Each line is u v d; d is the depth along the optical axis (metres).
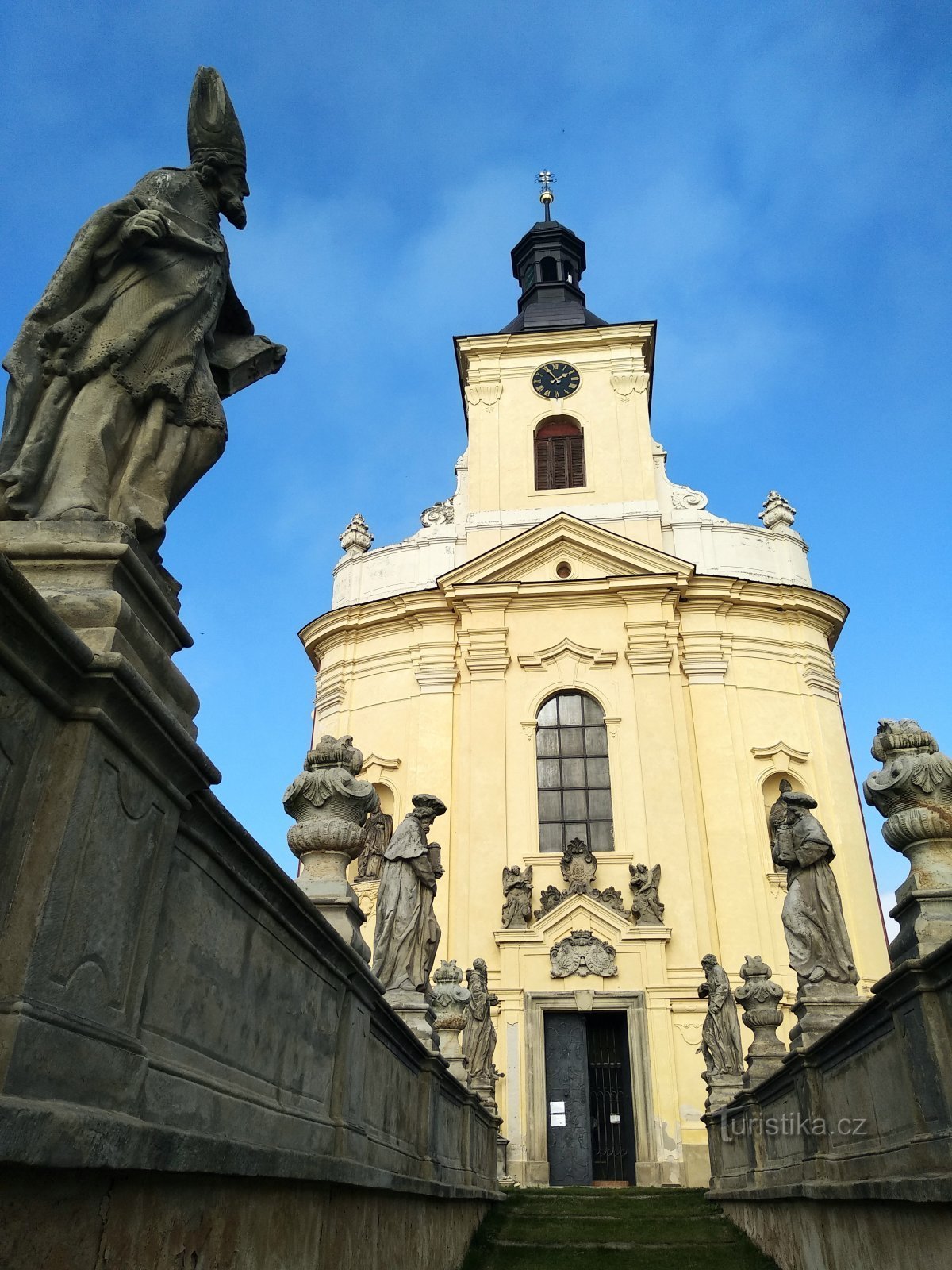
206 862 4.01
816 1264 8.91
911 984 5.79
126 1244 3.12
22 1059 2.58
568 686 28.80
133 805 3.27
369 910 26.69
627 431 32.50
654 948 24.77
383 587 31.72
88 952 2.99
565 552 30.48
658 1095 23.38
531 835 27.02
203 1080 3.89
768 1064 13.27
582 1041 24.45
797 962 10.12
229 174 5.20
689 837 26.59
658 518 31.08
